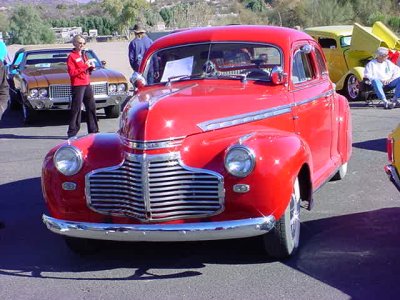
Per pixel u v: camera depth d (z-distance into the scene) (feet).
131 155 15.06
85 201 15.60
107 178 15.42
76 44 33.45
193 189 14.83
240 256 16.75
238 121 16.03
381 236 17.87
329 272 15.38
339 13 124.98
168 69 19.57
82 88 33.78
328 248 17.04
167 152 14.88
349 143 23.88
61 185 15.74
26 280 15.75
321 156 20.40
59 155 15.76
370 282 14.67
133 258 17.07
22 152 32.65
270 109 16.87
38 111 43.14
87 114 34.55
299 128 18.17
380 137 32.99
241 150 14.55
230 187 14.66
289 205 15.53
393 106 43.47
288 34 19.34
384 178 24.41
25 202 23.12
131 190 15.14
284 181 14.80
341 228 18.71
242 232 14.65
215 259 16.65
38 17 185.98
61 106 39.70
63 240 18.78
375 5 124.88
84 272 16.17
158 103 15.79
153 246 17.92
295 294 14.19
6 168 28.96
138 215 15.07
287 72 18.24
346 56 50.06
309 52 19.92
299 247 17.19
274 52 18.63
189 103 15.93
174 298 14.26
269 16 142.72
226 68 18.92
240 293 14.39
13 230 19.88
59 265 16.75
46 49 45.34
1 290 15.15
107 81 40.37
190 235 14.65
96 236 15.39
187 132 15.16
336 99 22.47
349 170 25.94
